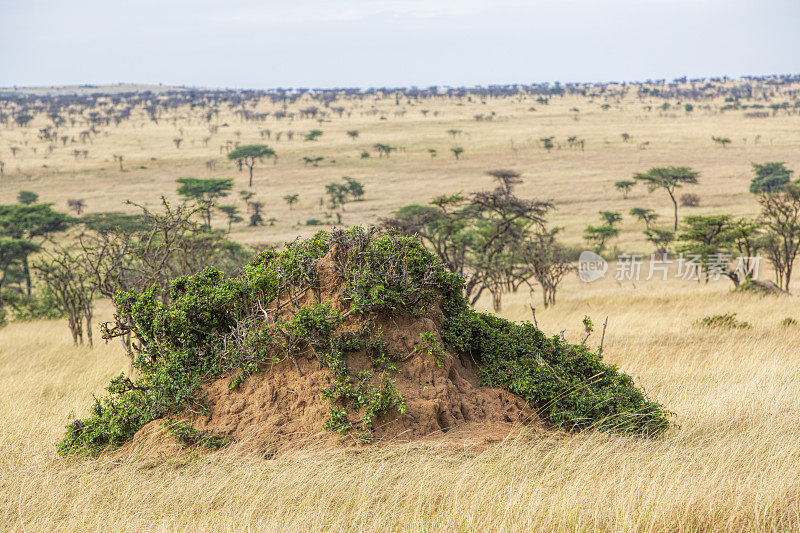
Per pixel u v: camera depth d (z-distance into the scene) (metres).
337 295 20.52
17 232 177.88
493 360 21.69
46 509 15.52
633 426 19.78
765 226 94.94
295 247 21.67
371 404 18.02
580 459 17.03
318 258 21.00
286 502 15.07
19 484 17.02
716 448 17.88
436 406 18.47
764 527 13.59
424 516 14.13
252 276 21.50
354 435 17.77
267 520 14.31
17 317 81.50
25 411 26.98
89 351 45.34
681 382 29.98
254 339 19.48
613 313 60.59
